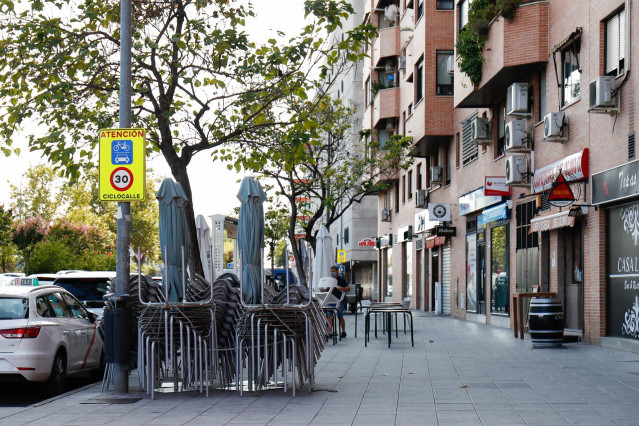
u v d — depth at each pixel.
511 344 19.08
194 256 16.55
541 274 21.80
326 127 18.23
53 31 15.73
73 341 13.30
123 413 9.95
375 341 20.64
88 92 16.47
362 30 16.48
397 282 47.78
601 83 16.59
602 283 17.70
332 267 22.69
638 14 15.95
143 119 16.98
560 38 20.34
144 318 11.65
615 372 13.19
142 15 16.42
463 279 31.83
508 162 22.81
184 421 9.27
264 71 16.48
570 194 17.91
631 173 15.84
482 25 23.44
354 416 9.38
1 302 12.20
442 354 16.78
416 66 35.50
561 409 9.62
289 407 10.16
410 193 43.75
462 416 9.23
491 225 27.41
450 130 32.97
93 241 73.69
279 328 11.58
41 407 10.56
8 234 57.00
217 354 11.87
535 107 22.28
